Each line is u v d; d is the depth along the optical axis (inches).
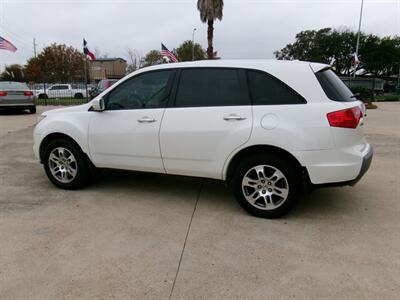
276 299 94.6
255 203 148.7
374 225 141.0
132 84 168.1
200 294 96.8
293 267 110.0
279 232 134.8
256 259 115.0
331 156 134.3
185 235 132.7
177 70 159.3
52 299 94.7
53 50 2076.8
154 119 159.6
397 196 175.6
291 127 135.8
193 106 153.6
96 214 153.6
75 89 1193.4
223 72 150.9
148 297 95.5
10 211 156.3
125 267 110.3
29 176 214.4
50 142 186.4
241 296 95.9
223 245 124.6
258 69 145.3
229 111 145.5
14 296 96.0
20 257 116.1
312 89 137.6
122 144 168.4
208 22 876.6
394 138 356.8
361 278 103.9
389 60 2284.7
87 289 99.0
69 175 185.8
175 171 161.6
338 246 123.5
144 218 149.3
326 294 96.6
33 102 591.2
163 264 112.2
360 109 144.6
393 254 117.6
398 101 1307.8
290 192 140.9
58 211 156.8
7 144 322.7
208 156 151.4
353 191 183.8
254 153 145.8
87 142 176.1
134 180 205.8
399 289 98.5
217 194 180.9
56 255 117.4
